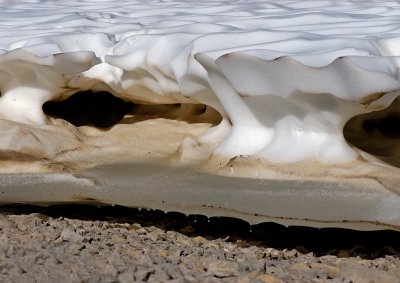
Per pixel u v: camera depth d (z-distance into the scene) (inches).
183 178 175.8
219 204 171.0
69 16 214.2
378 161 173.5
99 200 178.4
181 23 202.4
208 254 164.9
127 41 189.8
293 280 157.1
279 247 169.2
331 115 169.8
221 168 174.2
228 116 181.2
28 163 184.1
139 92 191.6
